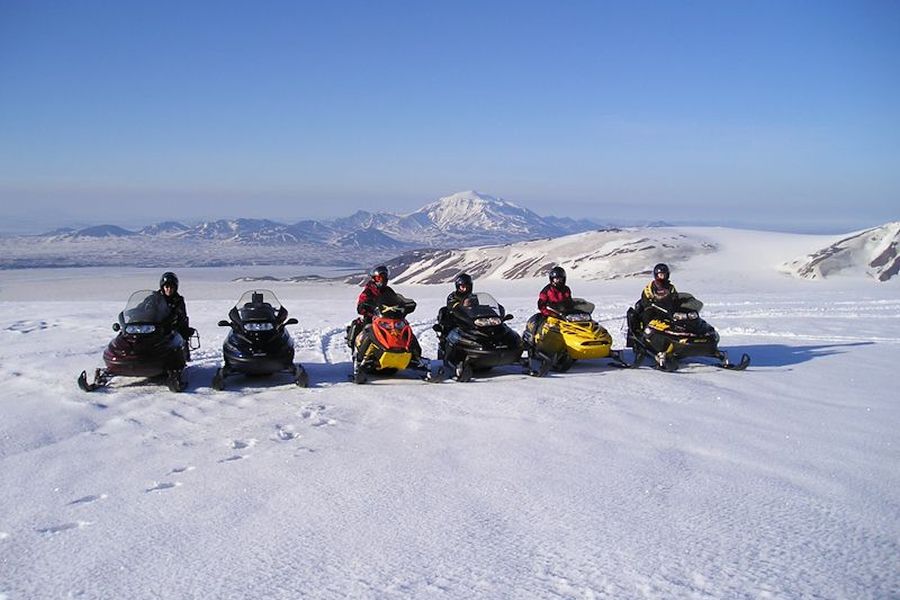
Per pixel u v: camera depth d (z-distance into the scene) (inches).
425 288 2439.7
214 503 220.5
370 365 438.6
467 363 437.1
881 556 174.2
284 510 213.3
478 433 305.3
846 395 374.0
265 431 314.7
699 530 192.5
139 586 163.9
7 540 192.5
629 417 330.6
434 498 222.1
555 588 159.0
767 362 489.7
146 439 301.7
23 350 551.2
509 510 210.2
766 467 250.7
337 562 175.3
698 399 370.0
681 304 468.4
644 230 6063.0
